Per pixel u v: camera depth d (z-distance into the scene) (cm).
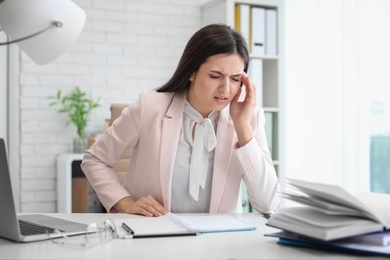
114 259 104
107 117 387
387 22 289
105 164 183
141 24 396
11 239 123
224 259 104
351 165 313
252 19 357
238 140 172
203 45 162
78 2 377
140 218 152
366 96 303
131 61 394
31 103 369
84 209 363
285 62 370
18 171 367
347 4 313
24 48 169
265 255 108
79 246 116
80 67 380
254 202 172
